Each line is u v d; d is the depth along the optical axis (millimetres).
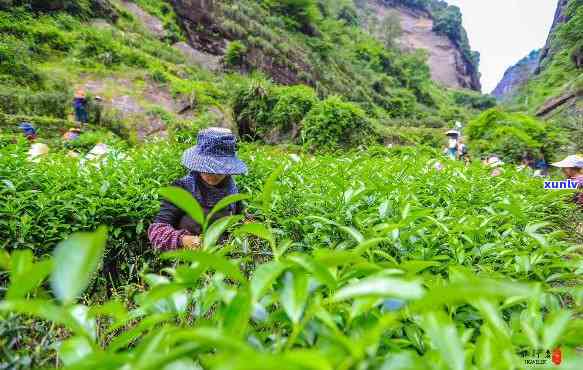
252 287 749
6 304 622
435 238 1693
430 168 3396
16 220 2617
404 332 1084
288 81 41594
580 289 1052
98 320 1474
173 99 18844
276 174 1123
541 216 2891
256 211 2883
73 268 613
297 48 49531
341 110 20062
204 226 991
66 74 18906
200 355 803
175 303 990
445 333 709
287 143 20609
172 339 648
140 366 609
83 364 615
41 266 667
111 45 22359
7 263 939
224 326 726
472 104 101938
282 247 1002
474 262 1771
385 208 1801
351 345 645
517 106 64250
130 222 3064
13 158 3000
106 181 3033
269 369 469
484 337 825
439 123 54062
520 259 1498
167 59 29047
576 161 5523
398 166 3604
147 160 4164
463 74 139125
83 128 14852
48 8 25781
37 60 20344
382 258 1582
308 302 839
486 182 3258
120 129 16203
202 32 37031
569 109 39969
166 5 35812
